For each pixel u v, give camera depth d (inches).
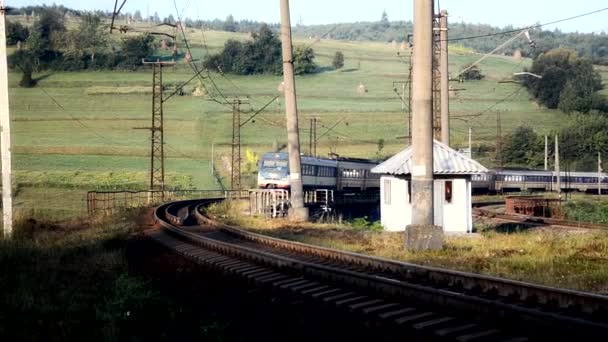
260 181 2240.4
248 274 645.9
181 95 5797.2
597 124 3944.4
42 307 556.7
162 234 1146.0
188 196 3218.5
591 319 419.5
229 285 644.7
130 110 5369.1
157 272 775.1
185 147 4549.7
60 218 1743.4
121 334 475.8
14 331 478.0
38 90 5856.3
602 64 6146.7
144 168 3983.8
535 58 5182.1
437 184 1229.7
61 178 3491.6
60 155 4232.3
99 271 745.0
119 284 620.7
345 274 564.7
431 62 840.9
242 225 1401.3
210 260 763.4
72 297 600.7
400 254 805.2
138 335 482.6
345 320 467.8
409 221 1254.9
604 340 354.3
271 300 557.9
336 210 2048.5
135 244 1040.8
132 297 550.6
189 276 729.6
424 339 404.8
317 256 794.2
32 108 5369.1
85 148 4306.1
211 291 641.6
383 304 482.9
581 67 4987.7
